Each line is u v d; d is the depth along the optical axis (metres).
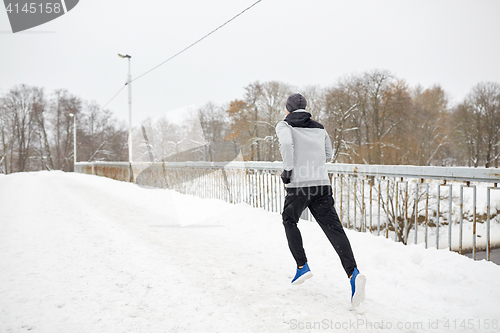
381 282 2.69
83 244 3.94
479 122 39.88
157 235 4.36
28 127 51.00
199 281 2.76
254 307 2.27
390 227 10.59
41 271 3.02
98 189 10.41
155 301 2.38
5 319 2.11
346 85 36.47
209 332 1.94
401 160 33.53
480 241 11.78
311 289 2.59
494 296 2.25
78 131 53.53
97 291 2.56
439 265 2.73
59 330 1.97
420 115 38.91
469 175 2.81
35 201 7.75
